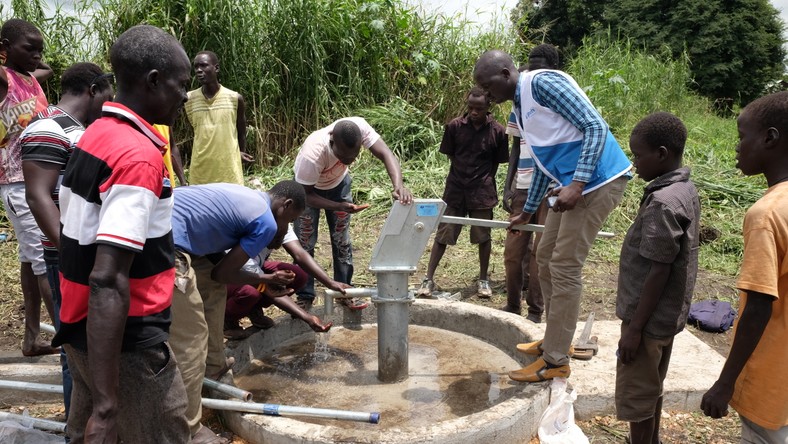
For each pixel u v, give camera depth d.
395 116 8.13
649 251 2.28
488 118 4.83
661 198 2.29
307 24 7.70
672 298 2.36
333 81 8.40
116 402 1.70
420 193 7.14
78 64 2.76
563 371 3.08
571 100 2.83
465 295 5.05
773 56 26.62
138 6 7.51
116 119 1.81
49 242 2.66
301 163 3.84
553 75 2.90
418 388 3.26
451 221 3.19
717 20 24.89
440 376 3.41
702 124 11.68
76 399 2.03
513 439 2.77
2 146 3.11
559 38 28.67
